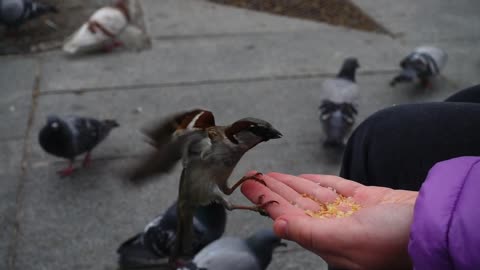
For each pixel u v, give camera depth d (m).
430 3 3.48
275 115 2.37
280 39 3.01
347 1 3.49
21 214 1.87
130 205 1.90
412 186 1.08
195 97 2.49
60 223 1.83
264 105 2.44
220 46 2.94
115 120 2.27
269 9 3.37
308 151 2.15
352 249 0.81
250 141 1.03
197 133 0.89
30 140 2.21
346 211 0.95
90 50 2.89
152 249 1.63
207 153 1.03
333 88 2.17
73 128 1.98
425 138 1.07
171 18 3.24
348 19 3.25
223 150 1.03
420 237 0.65
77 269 1.69
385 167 1.10
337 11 3.35
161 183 1.98
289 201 1.02
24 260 1.71
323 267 1.69
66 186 1.98
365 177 1.14
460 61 2.81
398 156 1.09
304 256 1.73
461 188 0.65
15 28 2.98
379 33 3.09
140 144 2.19
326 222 0.84
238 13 3.31
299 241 0.86
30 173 2.04
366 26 3.17
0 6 2.85
